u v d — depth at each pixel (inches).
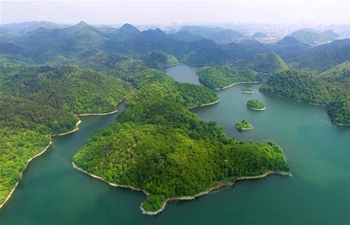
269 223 6151.6
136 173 7130.9
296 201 6850.4
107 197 6830.7
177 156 7436.0
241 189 7170.3
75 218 6259.8
